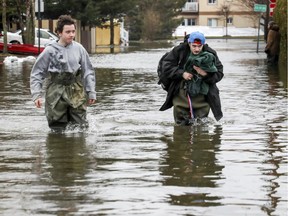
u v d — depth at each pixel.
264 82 23.92
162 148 10.97
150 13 107.69
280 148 11.01
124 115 15.11
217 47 63.69
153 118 14.61
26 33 48.81
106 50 60.59
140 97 19.00
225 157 10.23
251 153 10.56
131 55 48.44
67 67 12.66
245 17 117.75
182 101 13.58
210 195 7.96
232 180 8.70
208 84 13.50
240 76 26.78
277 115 15.10
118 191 8.13
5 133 12.61
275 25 35.12
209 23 131.25
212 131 12.77
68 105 12.76
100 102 17.72
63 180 8.70
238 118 14.55
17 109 16.14
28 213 7.23
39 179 8.76
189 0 134.25
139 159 10.07
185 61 13.40
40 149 10.90
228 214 7.23
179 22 113.06
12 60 37.19
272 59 35.34
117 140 11.76
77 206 7.51
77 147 11.06
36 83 12.77
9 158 10.15
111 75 27.70
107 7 72.88
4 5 43.88
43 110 15.93
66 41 12.66
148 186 8.38
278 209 7.40
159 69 13.67
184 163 9.77
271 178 8.81
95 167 9.49
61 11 67.12
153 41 100.56
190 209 7.41
